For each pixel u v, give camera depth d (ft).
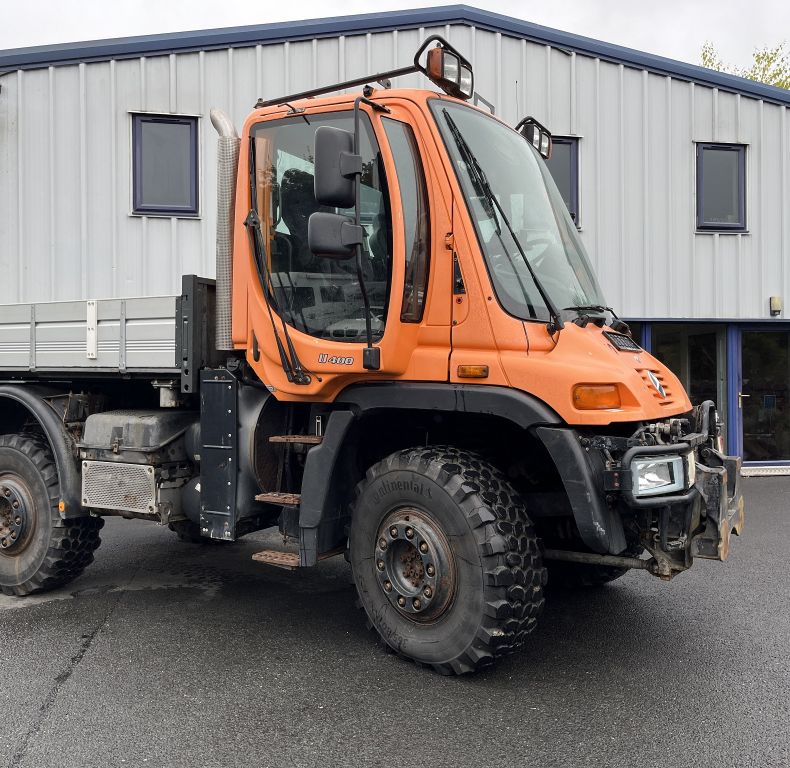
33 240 30.66
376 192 11.71
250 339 12.99
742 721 9.81
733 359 35.01
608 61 32.65
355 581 12.07
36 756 8.87
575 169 32.81
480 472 11.02
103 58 30.35
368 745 9.16
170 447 14.38
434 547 10.86
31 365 15.78
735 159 34.47
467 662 10.75
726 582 16.75
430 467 11.02
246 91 30.68
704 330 35.06
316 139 10.61
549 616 14.29
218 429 13.23
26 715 9.98
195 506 14.19
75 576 15.92
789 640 12.96
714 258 34.14
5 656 12.16
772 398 35.29
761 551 19.80
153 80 30.50
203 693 10.68
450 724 9.72
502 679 11.19
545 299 11.17
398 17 30.63
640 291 33.50
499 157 12.50
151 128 30.91
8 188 30.55
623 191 33.14
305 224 12.51
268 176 12.90
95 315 14.79
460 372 10.96
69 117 30.48
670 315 33.78
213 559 19.02
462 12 30.78
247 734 9.43
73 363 15.17
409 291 11.40
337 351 11.77
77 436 15.35
